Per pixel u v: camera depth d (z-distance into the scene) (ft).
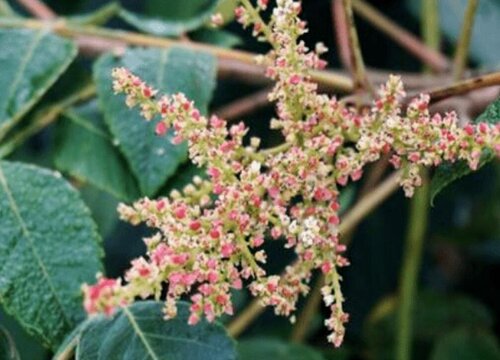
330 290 1.80
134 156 2.18
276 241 2.87
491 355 2.75
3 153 2.31
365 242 3.12
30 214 2.09
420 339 2.92
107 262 3.00
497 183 3.15
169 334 1.99
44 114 2.35
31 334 2.03
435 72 2.73
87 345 1.97
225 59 2.43
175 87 2.25
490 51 2.90
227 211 1.77
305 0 2.84
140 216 1.78
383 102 1.84
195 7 2.74
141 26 2.41
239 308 2.81
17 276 2.05
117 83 1.81
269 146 2.75
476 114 2.22
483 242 3.19
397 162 1.83
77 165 2.31
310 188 1.83
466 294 3.18
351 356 2.97
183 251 1.74
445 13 2.92
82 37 2.45
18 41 2.31
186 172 2.19
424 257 3.27
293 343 2.47
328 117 1.86
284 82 1.85
